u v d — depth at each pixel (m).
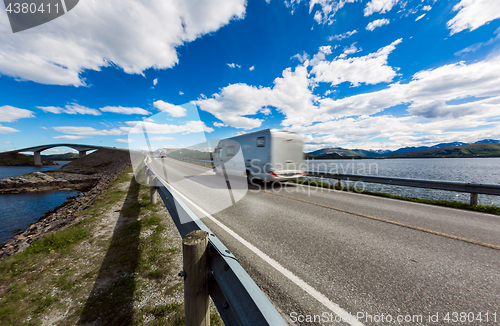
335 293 2.22
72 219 5.27
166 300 2.14
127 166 18.12
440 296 2.17
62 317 1.93
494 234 3.84
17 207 14.02
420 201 6.50
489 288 2.31
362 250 3.20
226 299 1.13
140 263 2.81
